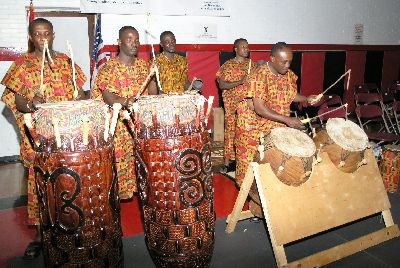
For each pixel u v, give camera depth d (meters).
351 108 7.58
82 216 1.92
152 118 2.04
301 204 2.49
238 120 3.18
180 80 4.32
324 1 6.89
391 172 3.67
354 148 2.57
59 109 1.85
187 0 5.61
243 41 4.60
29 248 2.57
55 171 1.86
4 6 4.77
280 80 2.91
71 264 1.96
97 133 1.95
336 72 7.31
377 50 7.68
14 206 3.52
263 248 2.67
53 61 2.49
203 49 5.93
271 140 2.49
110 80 2.92
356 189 2.75
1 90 4.91
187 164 2.07
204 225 2.19
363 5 7.34
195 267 2.21
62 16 5.26
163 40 4.18
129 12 5.26
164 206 2.10
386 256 2.56
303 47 6.86
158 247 2.18
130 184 3.12
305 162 2.39
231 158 4.46
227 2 5.96
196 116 2.11
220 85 4.55
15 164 4.96
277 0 6.41
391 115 6.67
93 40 5.45
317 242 2.75
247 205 3.47
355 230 2.93
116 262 2.12
